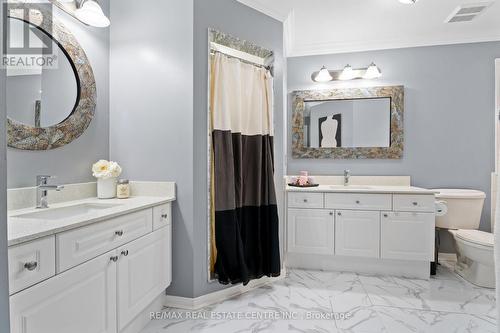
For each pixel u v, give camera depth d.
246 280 2.09
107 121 2.08
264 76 2.40
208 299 2.05
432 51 2.96
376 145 3.06
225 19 2.12
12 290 0.92
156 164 2.02
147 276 1.69
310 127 3.21
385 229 2.57
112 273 1.39
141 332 1.68
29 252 0.98
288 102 3.25
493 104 2.87
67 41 1.74
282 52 2.50
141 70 2.04
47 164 1.65
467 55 2.90
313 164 3.22
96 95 1.97
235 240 2.11
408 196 2.52
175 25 1.97
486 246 2.23
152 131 2.03
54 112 1.67
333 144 3.16
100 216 1.29
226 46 2.21
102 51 2.02
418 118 3.00
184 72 1.96
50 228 1.06
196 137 1.98
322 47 3.15
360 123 3.10
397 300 2.09
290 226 2.75
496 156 2.87
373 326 1.75
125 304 1.49
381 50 3.06
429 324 1.77
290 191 2.74
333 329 1.72
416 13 2.50
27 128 1.51
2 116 0.65
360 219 2.61
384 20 2.62
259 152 2.29
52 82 1.66
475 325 1.76
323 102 3.18
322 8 2.42
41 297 1.02
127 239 1.51
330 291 2.25
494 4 2.35
